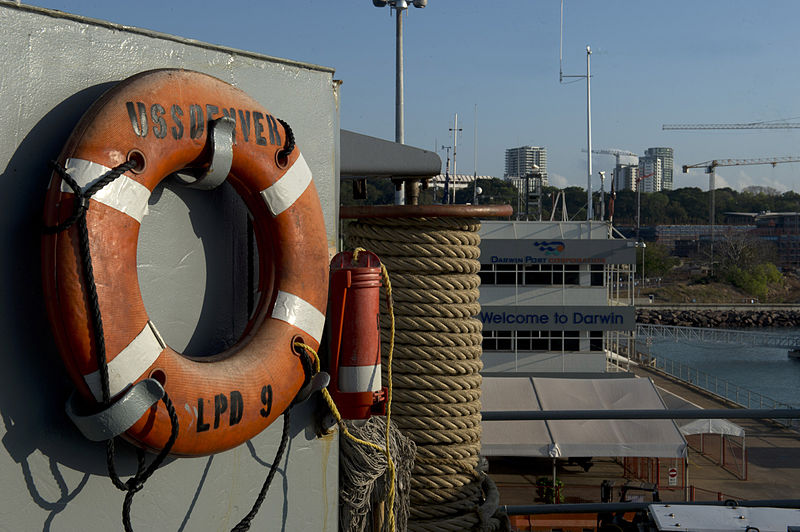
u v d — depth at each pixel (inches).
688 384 1740.9
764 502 189.8
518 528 611.5
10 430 77.5
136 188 77.6
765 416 158.9
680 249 6471.5
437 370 139.6
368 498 117.5
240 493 101.0
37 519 80.0
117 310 75.0
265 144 93.1
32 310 79.2
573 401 1077.1
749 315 4072.3
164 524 92.4
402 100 727.1
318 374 100.9
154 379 76.6
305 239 97.7
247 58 101.8
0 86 76.5
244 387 88.1
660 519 181.2
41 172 79.7
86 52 84.0
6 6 77.3
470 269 141.9
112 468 79.5
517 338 1368.1
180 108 83.4
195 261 96.7
